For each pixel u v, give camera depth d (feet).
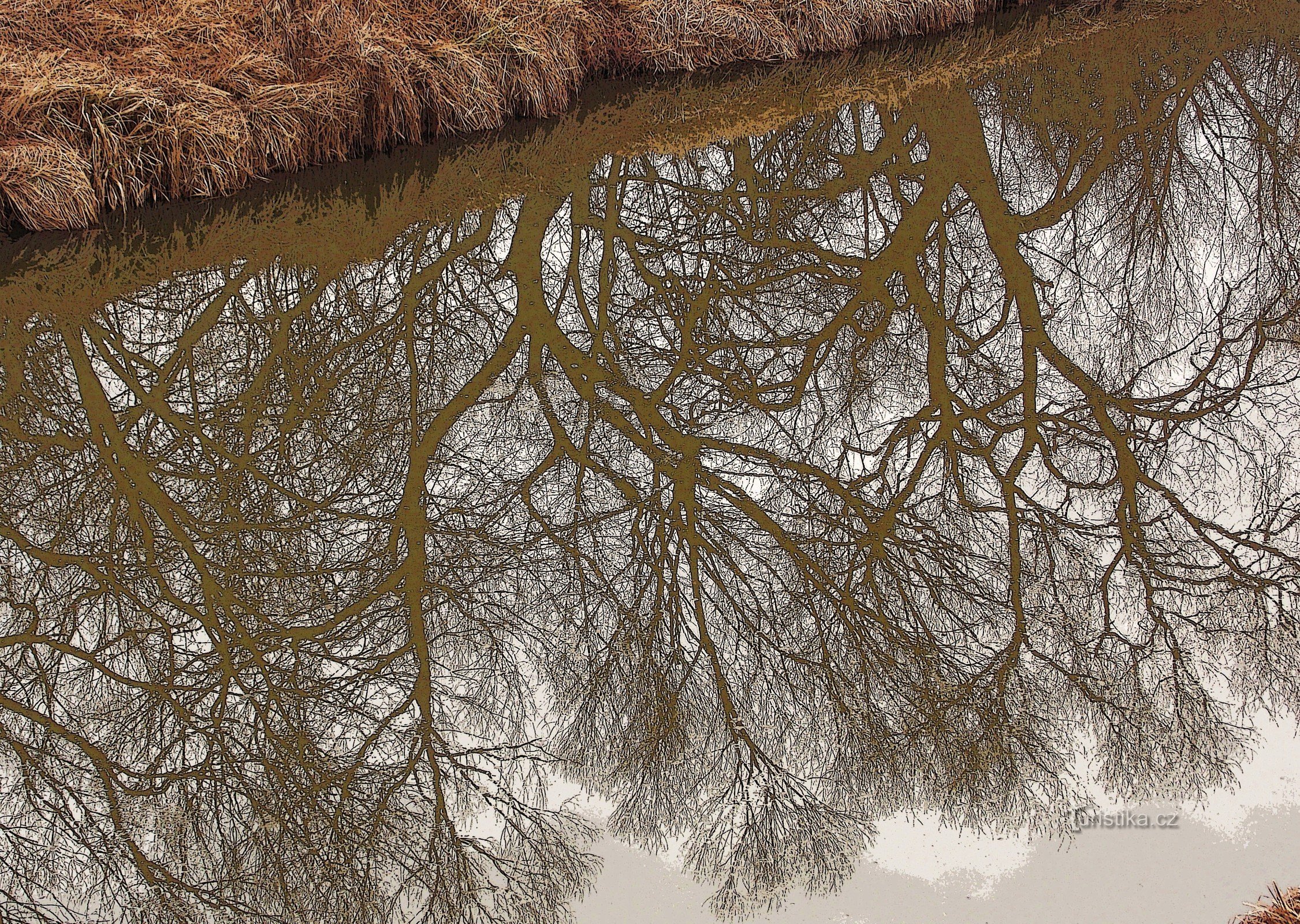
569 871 16.15
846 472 24.50
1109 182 33.04
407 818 17.24
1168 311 30.04
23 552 20.56
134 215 25.45
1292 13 40.09
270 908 15.99
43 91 24.62
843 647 20.56
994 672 19.79
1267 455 24.14
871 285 28.12
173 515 21.38
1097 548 22.77
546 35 31.48
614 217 28.35
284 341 24.72
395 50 28.91
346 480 23.06
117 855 16.43
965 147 32.81
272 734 18.22
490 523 22.49
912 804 17.35
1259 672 19.29
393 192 29.50
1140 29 38.93
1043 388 26.40
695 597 21.01
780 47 35.37
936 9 37.42
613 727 19.11
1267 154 34.63
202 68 27.37
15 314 23.67
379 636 20.15
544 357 25.64
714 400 25.27
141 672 19.27
